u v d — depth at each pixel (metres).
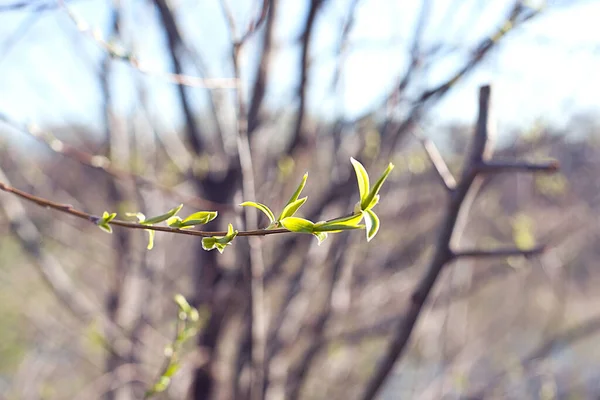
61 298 3.51
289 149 3.01
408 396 4.57
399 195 4.08
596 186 4.48
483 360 5.24
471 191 1.64
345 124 3.00
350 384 4.59
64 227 4.43
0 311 5.55
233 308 3.10
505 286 5.80
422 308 1.73
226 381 3.37
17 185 4.16
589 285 6.12
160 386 1.69
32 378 4.98
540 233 4.44
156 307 4.13
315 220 2.97
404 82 2.67
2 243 5.46
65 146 2.14
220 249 0.86
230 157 2.99
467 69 2.33
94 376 5.22
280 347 3.13
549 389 4.27
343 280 3.25
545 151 3.98
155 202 3.76
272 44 2.81
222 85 2.01
